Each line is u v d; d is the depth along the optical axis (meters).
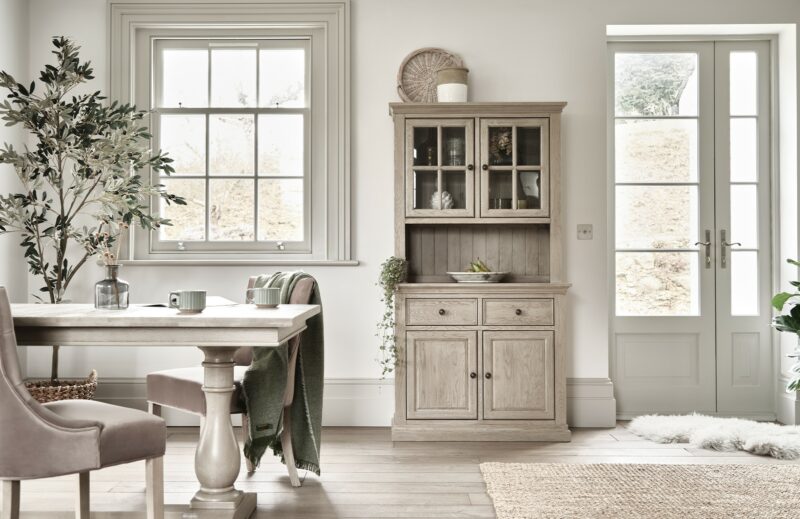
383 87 4.95
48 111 4.25
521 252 4.93
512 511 3.09
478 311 4.49
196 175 5.06
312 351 3.58
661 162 5.17
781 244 5.14
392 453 4.16
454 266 4.95
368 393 4.90
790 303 5.04
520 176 4.64
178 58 5.07
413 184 4.63
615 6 4.95
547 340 4.48
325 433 4.68
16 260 4.79
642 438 4.52
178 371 3.60
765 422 5.06
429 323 4.49
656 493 3.33
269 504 3.25
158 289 4.92
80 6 4.96
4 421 2.31
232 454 2.99
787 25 4.97
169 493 3.37
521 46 4.95
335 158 4.94
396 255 4.64
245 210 5.06
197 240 5.05
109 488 3.49
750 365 5.18
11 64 4.73
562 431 4.45
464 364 4.48
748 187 5.20
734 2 4.94
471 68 4.95
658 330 5.17
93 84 4.95
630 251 5.18
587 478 3.58
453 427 4.46
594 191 4.93
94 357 4.91
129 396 4.90
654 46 5.17
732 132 5.20
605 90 4.93
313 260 4.94
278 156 5.07
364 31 4.95
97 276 4.91
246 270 4.93
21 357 4.85
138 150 4.39
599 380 4.89
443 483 3.56
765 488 3.39
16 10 4.79
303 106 5.05
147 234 5.01
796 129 4.98
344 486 3.52
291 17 4.93
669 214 5.20
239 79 5.06
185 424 4.88
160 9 4.93
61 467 2.32
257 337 2.65
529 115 4.61
